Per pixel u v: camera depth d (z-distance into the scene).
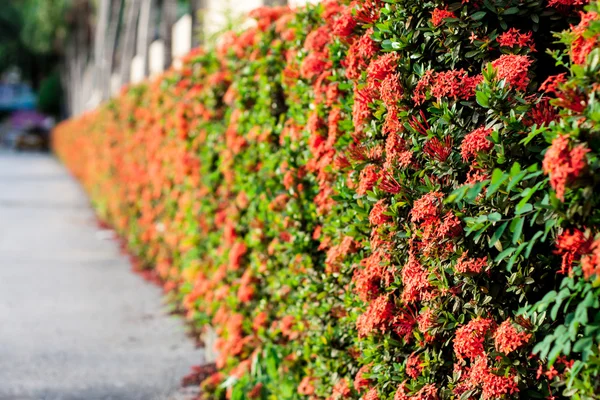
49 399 6.25
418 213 3.24
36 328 8.47
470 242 3.15
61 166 44.22
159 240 11.12
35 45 59.59
